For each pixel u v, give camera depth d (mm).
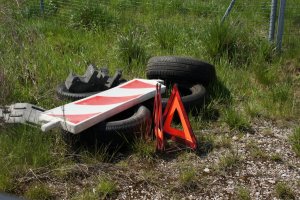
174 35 6340
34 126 3867
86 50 6246
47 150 3656
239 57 5711
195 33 6414
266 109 4637
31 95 4672
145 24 7223
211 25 5922
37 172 3508
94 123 3732
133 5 8469
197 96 4449
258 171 3635
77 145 3787
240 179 3537
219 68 5465
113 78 4727
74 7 7973
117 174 3545
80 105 4051
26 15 7688
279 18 5816
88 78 4582
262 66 5430
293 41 6258
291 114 4539
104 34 6875
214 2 8453
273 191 3396
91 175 3527
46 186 3396
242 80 5227
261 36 6285
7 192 3316
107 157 3729
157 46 6242
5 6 4883
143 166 3656
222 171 3611
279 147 3984
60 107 4039
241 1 8461
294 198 3326
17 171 3490
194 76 4762
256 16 7594
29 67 5051
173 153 3818
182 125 3918
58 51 6188
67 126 3664
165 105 4254
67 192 3354
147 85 4484
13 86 4570
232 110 4441
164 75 4828
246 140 4098
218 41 5711
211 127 4309
